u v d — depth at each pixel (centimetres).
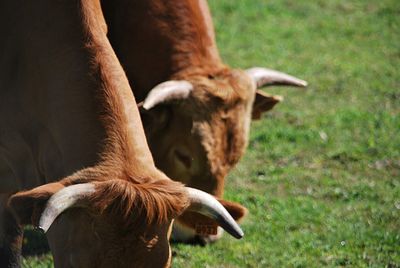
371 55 2319
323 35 2455
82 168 884
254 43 2333
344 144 1733
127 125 908
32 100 988
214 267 1244
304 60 2236
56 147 947
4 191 1083
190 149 1200
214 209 850
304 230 1368
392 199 1496
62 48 960
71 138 917
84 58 945
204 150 1193
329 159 1667
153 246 827
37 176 1002
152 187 838
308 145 1723
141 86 1269
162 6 1277
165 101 1185
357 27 2542
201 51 1270
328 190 1528
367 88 2070
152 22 1269
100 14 997
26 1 1008
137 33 1271
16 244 1148
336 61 2242
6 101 1018
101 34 967
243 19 2528
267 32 2433
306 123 1827
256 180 1561
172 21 1271
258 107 1330
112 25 1283
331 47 2361
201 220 1056
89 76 932
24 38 1002
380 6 2739
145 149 902
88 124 909
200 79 1223
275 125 1811
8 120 1019
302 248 1302
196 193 852
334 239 1336
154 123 1212
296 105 1934
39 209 810
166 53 1259
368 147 1720
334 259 1273
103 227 823
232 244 1312
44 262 1236
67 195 809
